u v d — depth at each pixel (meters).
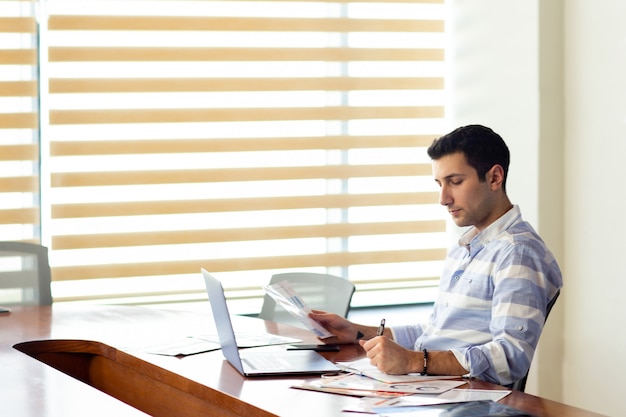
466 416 2.35
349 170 5.71
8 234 5.28
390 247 5.83
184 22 5.39
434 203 5.89
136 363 3.15
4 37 5.16
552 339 5.02
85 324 3.87
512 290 2.99
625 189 4.58
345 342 3.43
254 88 5.52
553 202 5.02
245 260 5.52
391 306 5.83
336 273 5.74
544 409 2.47
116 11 5.29
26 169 5.25
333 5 5.68
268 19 5.52
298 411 2.43
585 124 4.84
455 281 3.27
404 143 5.82
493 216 3.20
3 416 2.34
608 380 4.72
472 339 3.15
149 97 5.38
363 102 5.76
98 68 5.30
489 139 3.16
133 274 5.37
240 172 5.51
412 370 2.84
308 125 5.66
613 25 4.62
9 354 3.21
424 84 5.84
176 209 5.42
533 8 5.00
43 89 5.29
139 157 5.39
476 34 5.55
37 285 4.68
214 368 2.98
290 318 4.25
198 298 5.51
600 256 4.77
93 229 5.34
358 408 2.45
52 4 5.21
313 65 5.66
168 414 3.00
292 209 5.61
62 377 2.81
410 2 5.79
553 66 5.00
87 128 5.30
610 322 4.70
